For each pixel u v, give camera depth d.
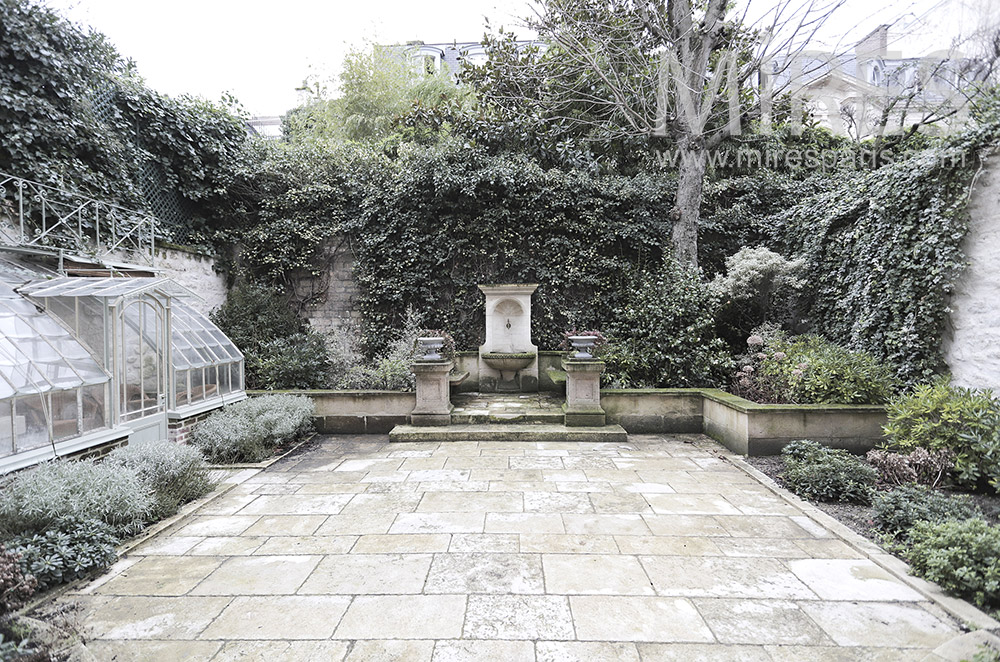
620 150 9.45
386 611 2.45
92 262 5.18
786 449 4.75
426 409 6.27
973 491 4.01
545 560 2.97
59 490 3.02
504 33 9.31
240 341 7.73
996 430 3.91
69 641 2.19
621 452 5.43
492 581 2.73
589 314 8.73
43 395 3.56
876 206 6.07
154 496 3.63
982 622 2.28
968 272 5.07
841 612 2.42
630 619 2.37
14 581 2.31
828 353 5.83
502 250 8.75
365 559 3.01
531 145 9.43
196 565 2.96
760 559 2.98
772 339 7.04
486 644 2.18
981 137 4.87
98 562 2.87
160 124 7.48
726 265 8.11
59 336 4.03
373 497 4.09
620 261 8.77
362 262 8.84
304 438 6.02
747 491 4.19
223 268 8.60
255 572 2.86
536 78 8.70
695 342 6.92
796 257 7.91
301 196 8.80
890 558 2.93
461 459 5.19
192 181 8.02
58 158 5.87
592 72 8.34
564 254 8.75
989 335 4.84
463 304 8.77
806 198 8.38
